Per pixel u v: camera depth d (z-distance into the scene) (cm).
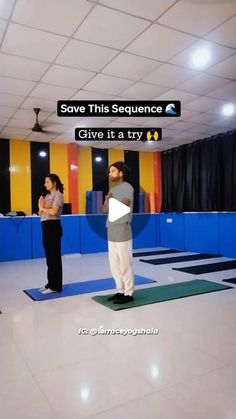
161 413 163
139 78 446
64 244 778
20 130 691
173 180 916
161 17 304
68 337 265
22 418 162
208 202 797
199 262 643
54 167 812
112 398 177
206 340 254
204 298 374
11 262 691
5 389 188
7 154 762
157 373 204
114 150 906
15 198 766
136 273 537
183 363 217
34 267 620
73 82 454
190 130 727
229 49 368
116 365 216
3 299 384
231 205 741
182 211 872
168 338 260
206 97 526
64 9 288
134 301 362
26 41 339
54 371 208
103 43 348
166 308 338
